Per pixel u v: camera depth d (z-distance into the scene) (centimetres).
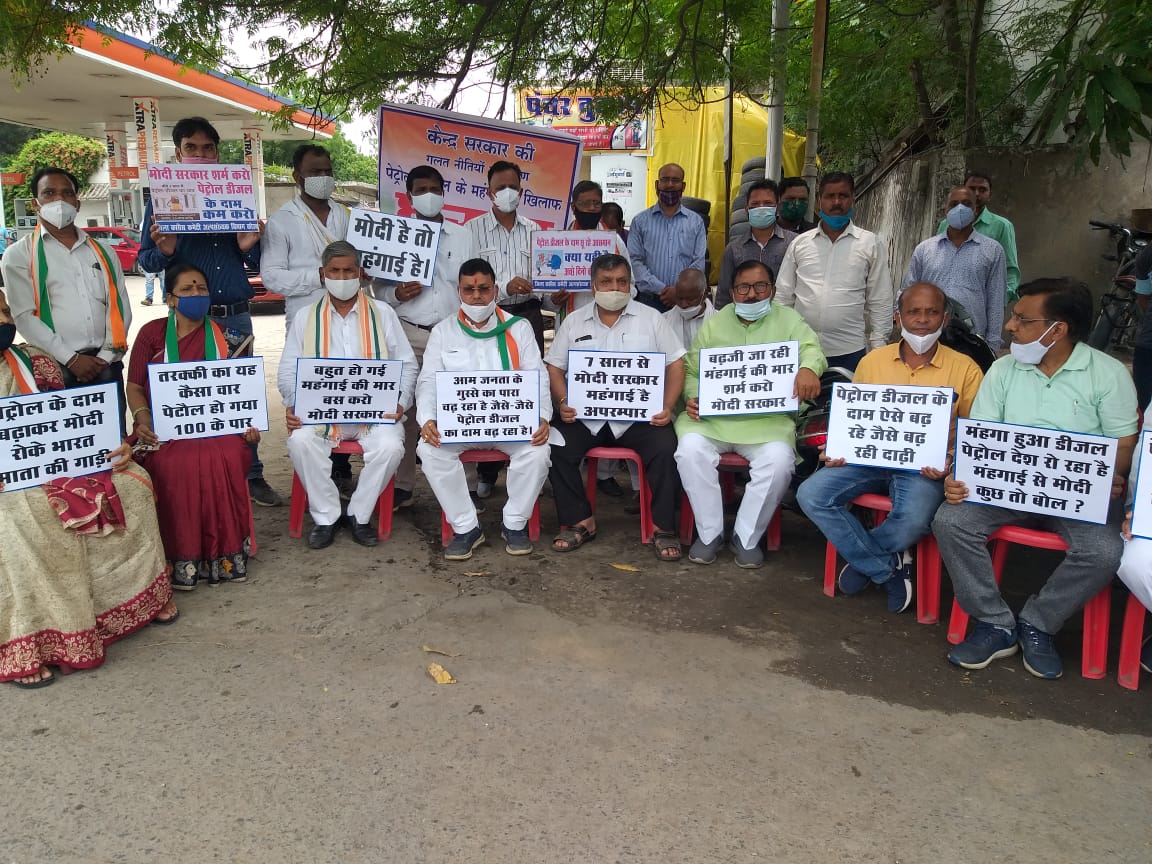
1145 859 230
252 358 401
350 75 674
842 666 334
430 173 495
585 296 539
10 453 313
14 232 2402
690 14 707
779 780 262
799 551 456
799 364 426
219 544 397
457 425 429
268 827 239
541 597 391
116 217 2427
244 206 443
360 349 457
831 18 824
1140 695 316
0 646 310
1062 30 646
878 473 385
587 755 273
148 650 338
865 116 935
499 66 713
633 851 232
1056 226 684
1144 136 508
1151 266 445
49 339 434
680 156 1135
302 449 433
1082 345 341
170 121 2305
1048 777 266
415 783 259
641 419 446
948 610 390
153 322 412
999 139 747
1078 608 326
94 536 328
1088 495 317
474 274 442
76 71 1572
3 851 229
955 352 390
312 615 369
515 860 228
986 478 337
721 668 330
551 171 619
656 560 440
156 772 263
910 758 275
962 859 230
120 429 343
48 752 272
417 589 398
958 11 737
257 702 302
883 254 488
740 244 573
